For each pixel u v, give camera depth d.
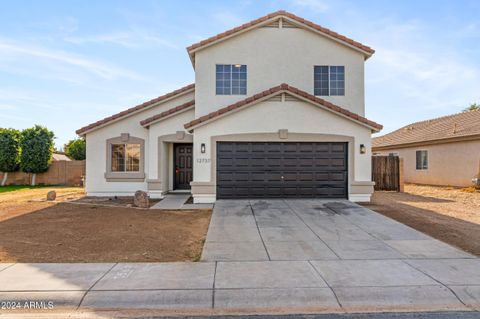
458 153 20.95
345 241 8.07
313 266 6.28
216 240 8.16
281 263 6.46
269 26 16.14
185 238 8.35
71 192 19.62
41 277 5.66
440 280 5.58
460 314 4.63
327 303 4.93
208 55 15.90
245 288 5.26
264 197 13.58
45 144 25.03
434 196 16.75
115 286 5.30
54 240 8.02
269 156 13.62
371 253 7.12
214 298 4.99
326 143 13.69
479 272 5.97
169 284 5.40
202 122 13.27
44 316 4.56
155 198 15.49
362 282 5.51
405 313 4.66
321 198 13.66
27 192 19.83
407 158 26.06
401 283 5.46
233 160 13.58
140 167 16.77
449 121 25.70
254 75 15.94
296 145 13.64
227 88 15.88
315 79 16.09
